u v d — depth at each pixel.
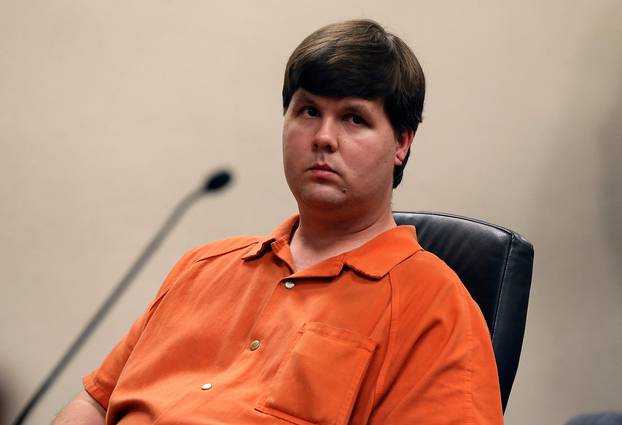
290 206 7.29
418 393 2.82
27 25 7.18
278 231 3.62
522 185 7.12
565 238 7.13
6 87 7.20
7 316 7.27
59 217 7.26
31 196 7.25
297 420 2.88
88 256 7.27
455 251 3.93
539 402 7.19
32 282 7.28
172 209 7.26
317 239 3.50
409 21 7.04
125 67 7.20
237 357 3.28
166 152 7.25
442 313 2.99
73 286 7.28
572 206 7.11
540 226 7.14
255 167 7.27
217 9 7.18
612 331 7.14
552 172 7.11
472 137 7.10
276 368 3.04
